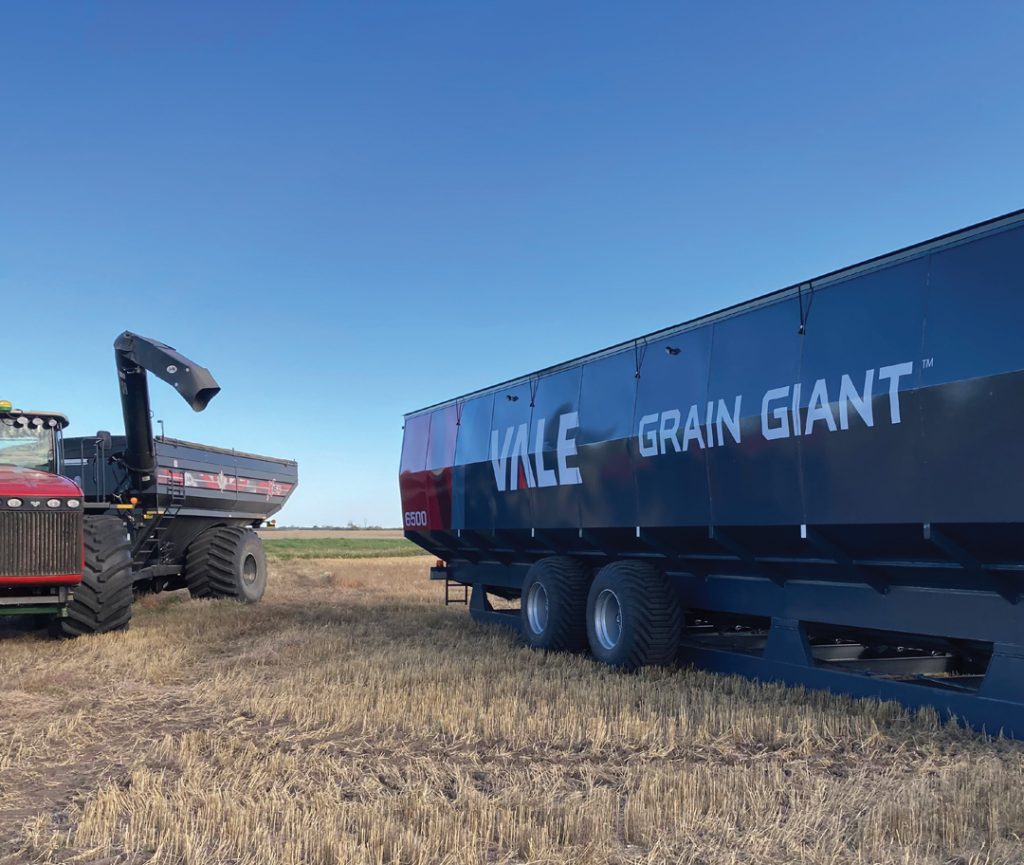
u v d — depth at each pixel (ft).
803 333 23.44
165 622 41.16
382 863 12.98
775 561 25.63
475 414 40.42
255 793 15.97
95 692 25.43
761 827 14.03
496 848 13.61
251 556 55.31
